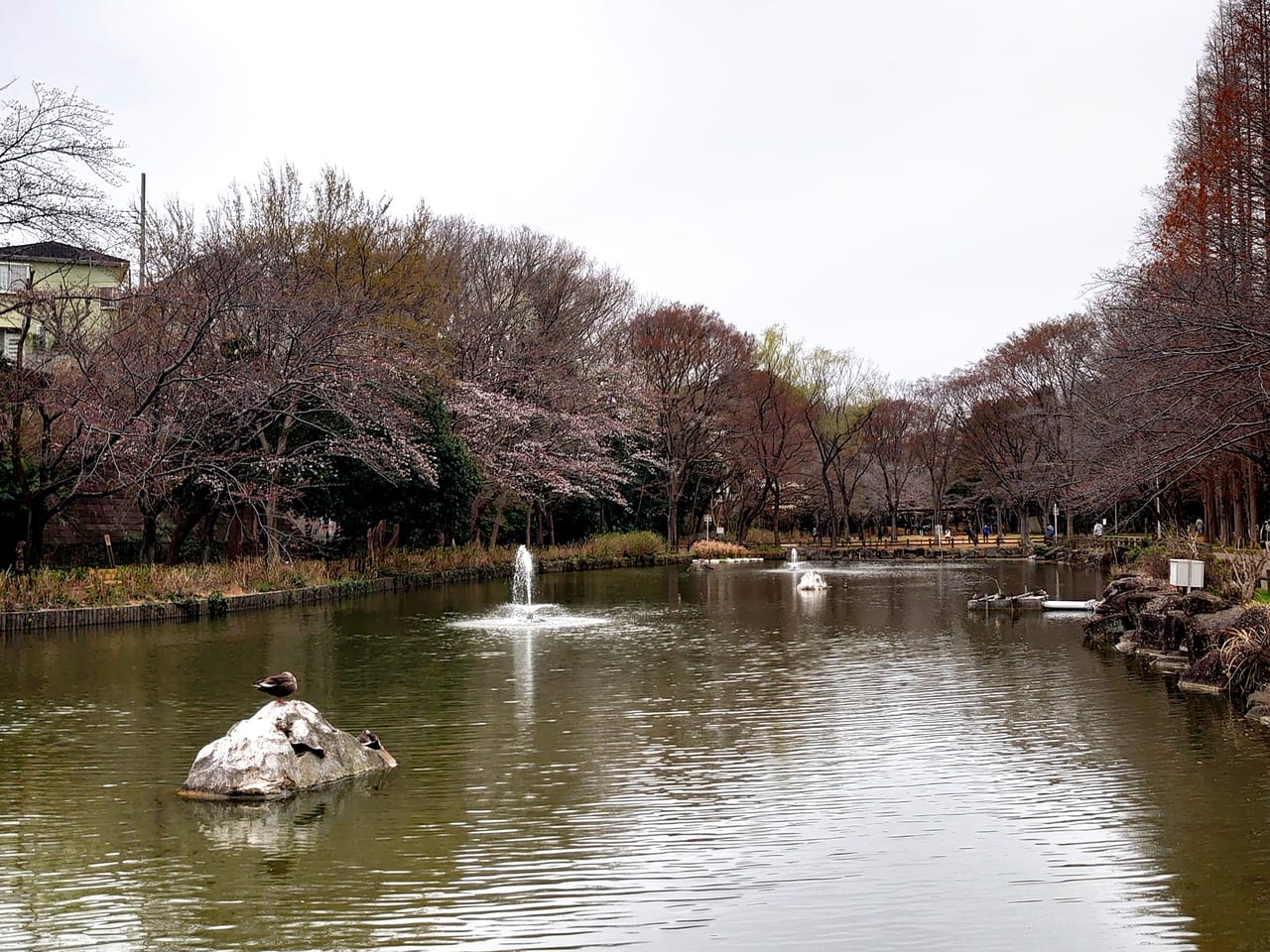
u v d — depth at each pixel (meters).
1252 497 31.38
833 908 7.00
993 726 12.55
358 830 8.52
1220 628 15.24
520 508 49.03
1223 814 9.01
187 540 35.97
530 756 11.05
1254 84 28.08
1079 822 8.82
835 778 10.17
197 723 12.38
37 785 9.74
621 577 42.34
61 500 24.25
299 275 27.50
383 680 15.68
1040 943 6.48
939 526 66.62
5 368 25.97
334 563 32.59
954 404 63.03
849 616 26.03
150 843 8.19
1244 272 21.72
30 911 6.89
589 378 48.41
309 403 29.66
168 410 24.48
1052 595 32.50
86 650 18.52
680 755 11.11
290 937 6.51
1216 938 6.55
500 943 6.45
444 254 39.56
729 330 58.59
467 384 38.19
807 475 70.12
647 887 7.38
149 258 28.62
